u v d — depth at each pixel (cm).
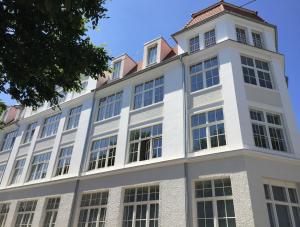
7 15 720
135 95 1814
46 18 743
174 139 1445
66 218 1627
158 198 1367
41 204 1841
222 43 1520
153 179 1405
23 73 763
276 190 1198
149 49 1933
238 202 1116
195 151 1366
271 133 1345
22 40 743
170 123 1506
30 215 1894
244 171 1156
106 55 902
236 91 1366
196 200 1248
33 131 2391
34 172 2116
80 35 834
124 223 1427
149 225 1338
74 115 2119
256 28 1666
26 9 727
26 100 870
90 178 1684
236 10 1745
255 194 1109
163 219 1273
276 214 1130
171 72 1666
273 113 1399
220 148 1288
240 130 1261
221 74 1455
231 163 1205
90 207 1606
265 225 1056
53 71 853
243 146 1213
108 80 2058
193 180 1280
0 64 774
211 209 1197
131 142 1647
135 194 1465
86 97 2084
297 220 1162
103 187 1586
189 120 1462
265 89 1443
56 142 2069
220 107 1384
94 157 1791
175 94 1573
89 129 1903
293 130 1353
